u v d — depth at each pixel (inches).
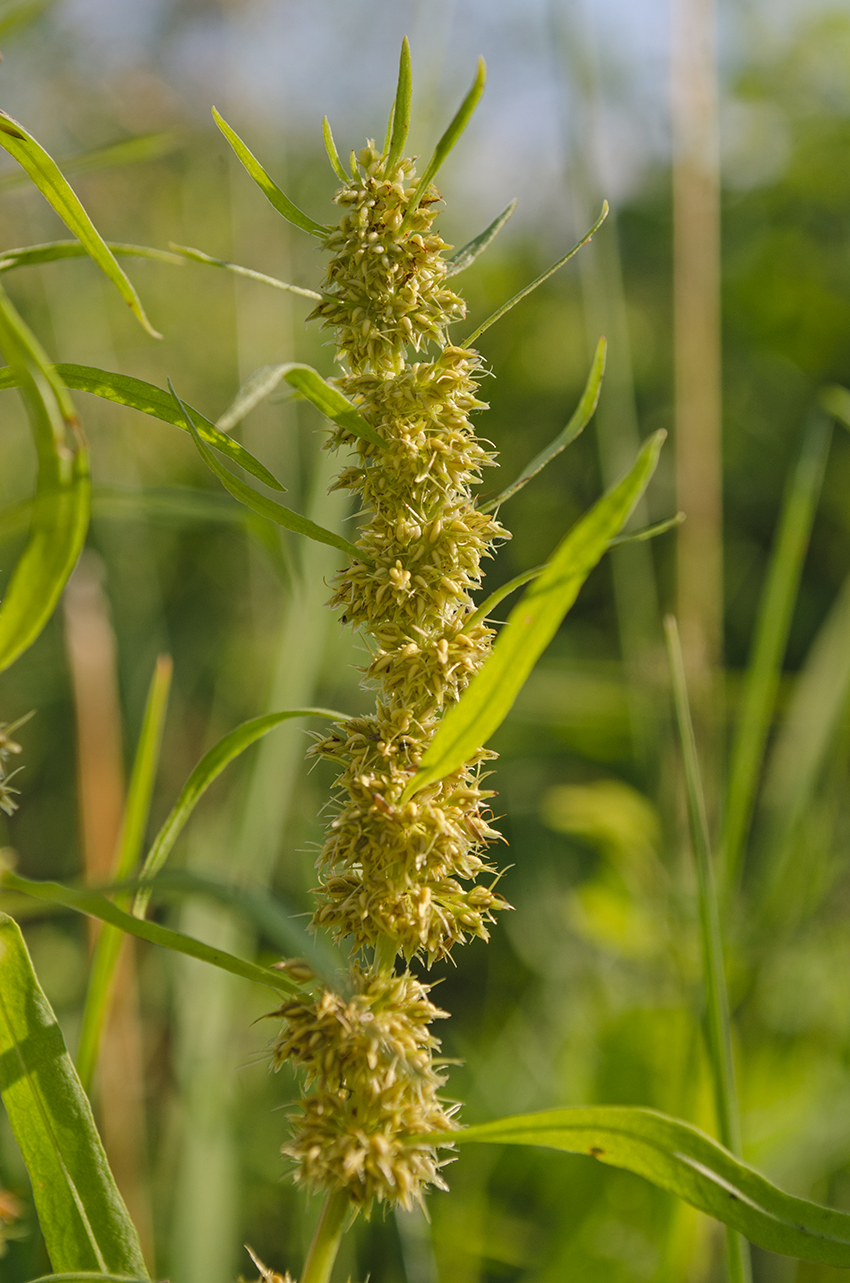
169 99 27.4
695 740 21.4
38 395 7.8
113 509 12.1
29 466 29.0
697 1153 8.5
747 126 56.6
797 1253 8.5
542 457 8.7
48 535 7.8
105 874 16.0
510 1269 19.1
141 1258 8.8
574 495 52.3
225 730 29.4
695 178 21.9
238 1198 18.8
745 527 48.5
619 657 41.7
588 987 23.4
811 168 55.4
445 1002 28.6
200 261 8.7
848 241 54.6
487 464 8.9
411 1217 12.6
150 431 36.6
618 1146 8.6
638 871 21.9
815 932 21.7
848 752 23.3
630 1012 20.5
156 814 28.5
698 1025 15.4
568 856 30.4
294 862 27.2
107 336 30.4
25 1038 8.9
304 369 8.4
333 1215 8.6
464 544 8.8
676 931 19.7
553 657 39.0
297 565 17.7
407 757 8.8
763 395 51.6
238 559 37.8
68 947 25.1
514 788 33.2
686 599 22.1
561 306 55.0
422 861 8.7
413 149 19.8
